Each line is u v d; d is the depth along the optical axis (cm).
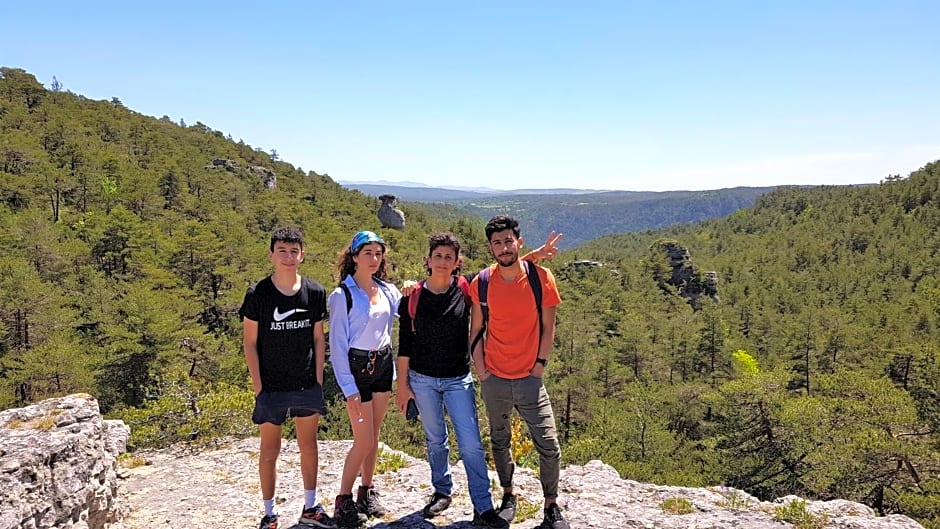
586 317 5216
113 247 4616
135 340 2684
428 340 410
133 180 6384
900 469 1858
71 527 382
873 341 4300
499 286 392
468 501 491
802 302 6994
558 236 408
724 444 2370
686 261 8319
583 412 3369
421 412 423
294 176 11800
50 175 5622
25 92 9250
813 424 2056
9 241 3831
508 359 395
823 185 17062
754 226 13675
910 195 10562
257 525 485
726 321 6347
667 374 4550
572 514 466
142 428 1234
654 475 2044
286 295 393
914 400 2203
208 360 2892
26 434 390
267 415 396
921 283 6425
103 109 10431
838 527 449
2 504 327
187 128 12294
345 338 397
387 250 422
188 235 4428
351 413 396
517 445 1123
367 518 448
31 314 2738
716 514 472
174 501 554
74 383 2317
